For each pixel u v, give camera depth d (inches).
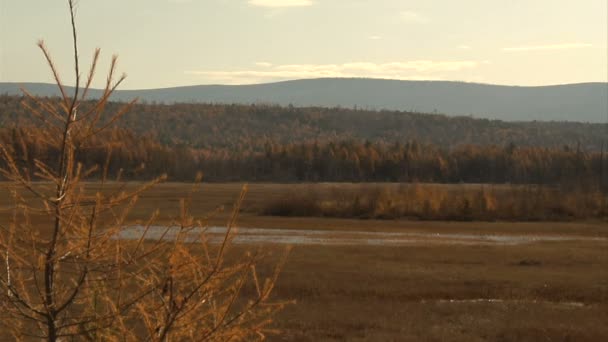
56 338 227.6
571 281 1039.0
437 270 1119.6
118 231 231.1
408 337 683.4
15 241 222.7
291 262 1139.9
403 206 2413.9
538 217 2390.5
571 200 2518.5
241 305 718.5
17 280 231.8
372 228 1977.1
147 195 3171.8
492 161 5826.8
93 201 225.6
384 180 5949.8
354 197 2578.7
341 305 829.2
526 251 1401.3
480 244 1568.7
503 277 1064.8
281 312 774.5
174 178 4948.3
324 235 1726.1
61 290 238.5
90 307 243.4
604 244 1595.7
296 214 2373.3
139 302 240.4
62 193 221.6
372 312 799.1
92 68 216.8
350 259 1222.3
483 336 704.4
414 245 1507.1
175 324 236.1
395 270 1107.3
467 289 970.7
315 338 671.8
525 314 804.6
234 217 243.8
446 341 677.9
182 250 238.2
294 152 6127.0
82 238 225.5
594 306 861.8
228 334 247.1
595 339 700.7
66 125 219.5
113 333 241.1
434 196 2517.2
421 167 5930.1
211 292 242.7
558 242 1660.9
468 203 2386.8
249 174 5748.0
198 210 2402.8
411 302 874.1
